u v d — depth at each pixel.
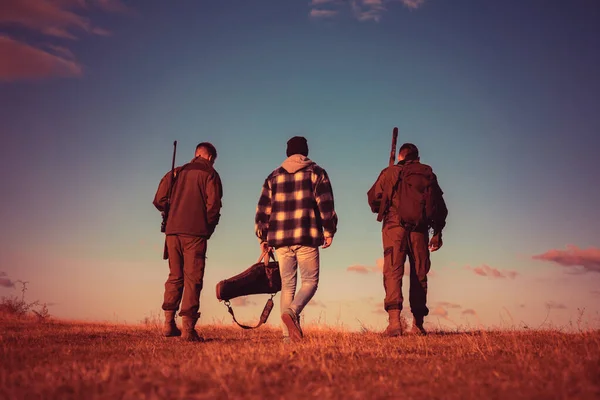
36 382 3.86
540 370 4.21
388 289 7.55
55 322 10.43
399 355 5.22
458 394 3.53
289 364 4.41
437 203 7.59
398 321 7.47
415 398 3.44
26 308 11.15
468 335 7.18
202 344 6.74
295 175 6.77
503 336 6.96
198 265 7.53
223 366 4.25
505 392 3.55
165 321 7.74
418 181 7.55
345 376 4.12
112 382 3.77
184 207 7.55
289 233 6.65
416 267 7.68
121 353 5.71
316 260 6.76
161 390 3.50
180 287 7.75
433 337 7.07
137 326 9.84
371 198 7.91
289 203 6.73
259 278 7.20
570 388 3.58
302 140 7.08
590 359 4.53
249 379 3.84
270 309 7.35
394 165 7.78
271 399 3.39
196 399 3.36
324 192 6.71
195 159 7.81
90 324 10.16
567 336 6.69
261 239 7.05
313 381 3.93
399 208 7.54
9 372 4.35
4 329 8.71
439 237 7.82
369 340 6.72
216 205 7.56
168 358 5.16
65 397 3.42
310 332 8.34
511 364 4.62
